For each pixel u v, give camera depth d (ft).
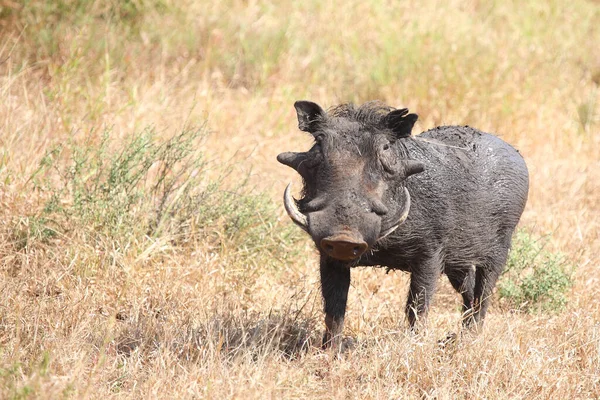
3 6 127.03
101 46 129.90
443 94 139.85
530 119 143.33
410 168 60.03
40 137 99.55
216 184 90.48
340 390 58.49
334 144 56.80
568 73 170.30
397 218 59.21
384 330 68.44
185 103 123.85
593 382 63.05
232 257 84.43
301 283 83.25
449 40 155.74
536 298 82.84
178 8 149.59
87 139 97.66
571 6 211.20
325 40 156.76
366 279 86.33
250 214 89.04
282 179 108.06
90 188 86.63
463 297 76.43
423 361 62.08
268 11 161.17
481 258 72.90
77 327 66.08
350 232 53.21
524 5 203.72
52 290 74.64
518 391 61.11
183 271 79.92
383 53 149.18
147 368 60.64
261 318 71.26
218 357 60.29
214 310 73.00
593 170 131.13
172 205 87.92
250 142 118.42
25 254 77.66
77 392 52.47
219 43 145.38
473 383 61.21
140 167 96.53
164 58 136.05
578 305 82.64
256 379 56.90
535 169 126.00
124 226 82.38
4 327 65.21
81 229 80.74
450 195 66.44
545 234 100.63
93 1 136.87
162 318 71.67
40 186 86.28
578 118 152.97
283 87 137.08
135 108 113.19
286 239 90.02
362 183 55.62
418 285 66.54
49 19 129.49
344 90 143.84
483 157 72.33
